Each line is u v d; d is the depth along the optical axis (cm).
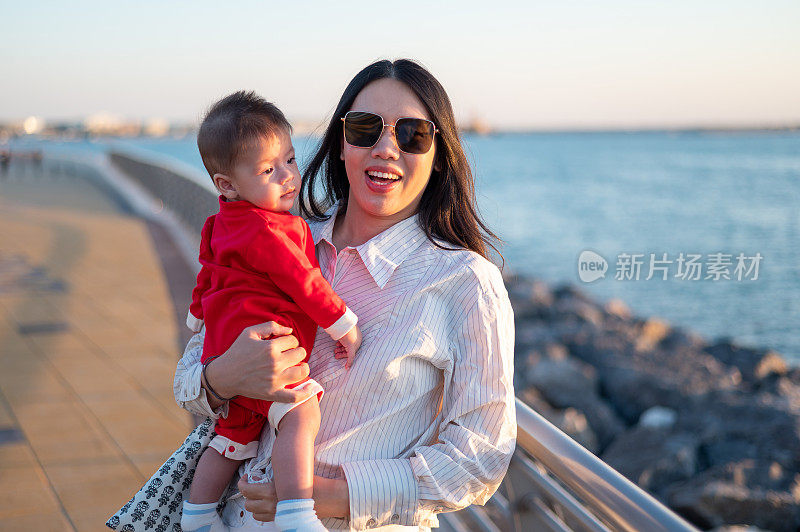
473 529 292
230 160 175
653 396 1155
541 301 1766
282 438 162
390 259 172
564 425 956
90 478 401
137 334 709
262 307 171
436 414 177
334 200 208
